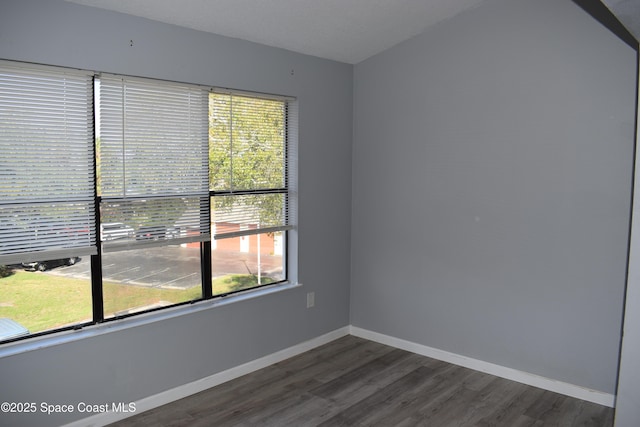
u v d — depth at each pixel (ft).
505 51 11.60
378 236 14.40
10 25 8.00
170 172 10.36
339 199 14.52
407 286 13.82
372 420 10.01
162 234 10.34
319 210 13.88
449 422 9.95
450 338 13.03
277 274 13.30
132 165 9.73
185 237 10.75
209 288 11.48
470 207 12.44
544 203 11.25
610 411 10.38
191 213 10.85
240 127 11.76
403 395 11.12
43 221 8.60
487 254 12.21
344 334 15.08
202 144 10.90
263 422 9.87
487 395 11.14
